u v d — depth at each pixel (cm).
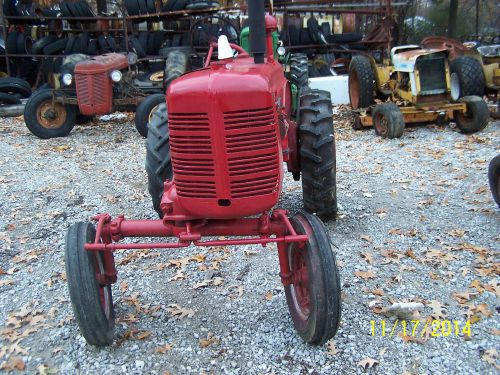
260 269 391
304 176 419
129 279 384
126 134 877
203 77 261
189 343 307
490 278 362
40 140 845
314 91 449
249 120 258
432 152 671
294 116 499
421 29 1816
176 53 874
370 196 522
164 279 384
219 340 308
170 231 293
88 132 901
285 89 421
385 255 400
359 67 846
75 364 292
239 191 266
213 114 253
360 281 365
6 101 1085
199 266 399
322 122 411
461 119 766
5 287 381
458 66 821
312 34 1255
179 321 330
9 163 702
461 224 451
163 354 298
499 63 877
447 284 358
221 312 338
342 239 429
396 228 448
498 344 294
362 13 1313
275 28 440
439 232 438
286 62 745
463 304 333
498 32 1733
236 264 401
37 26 1345
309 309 287
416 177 577
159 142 382
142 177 627
